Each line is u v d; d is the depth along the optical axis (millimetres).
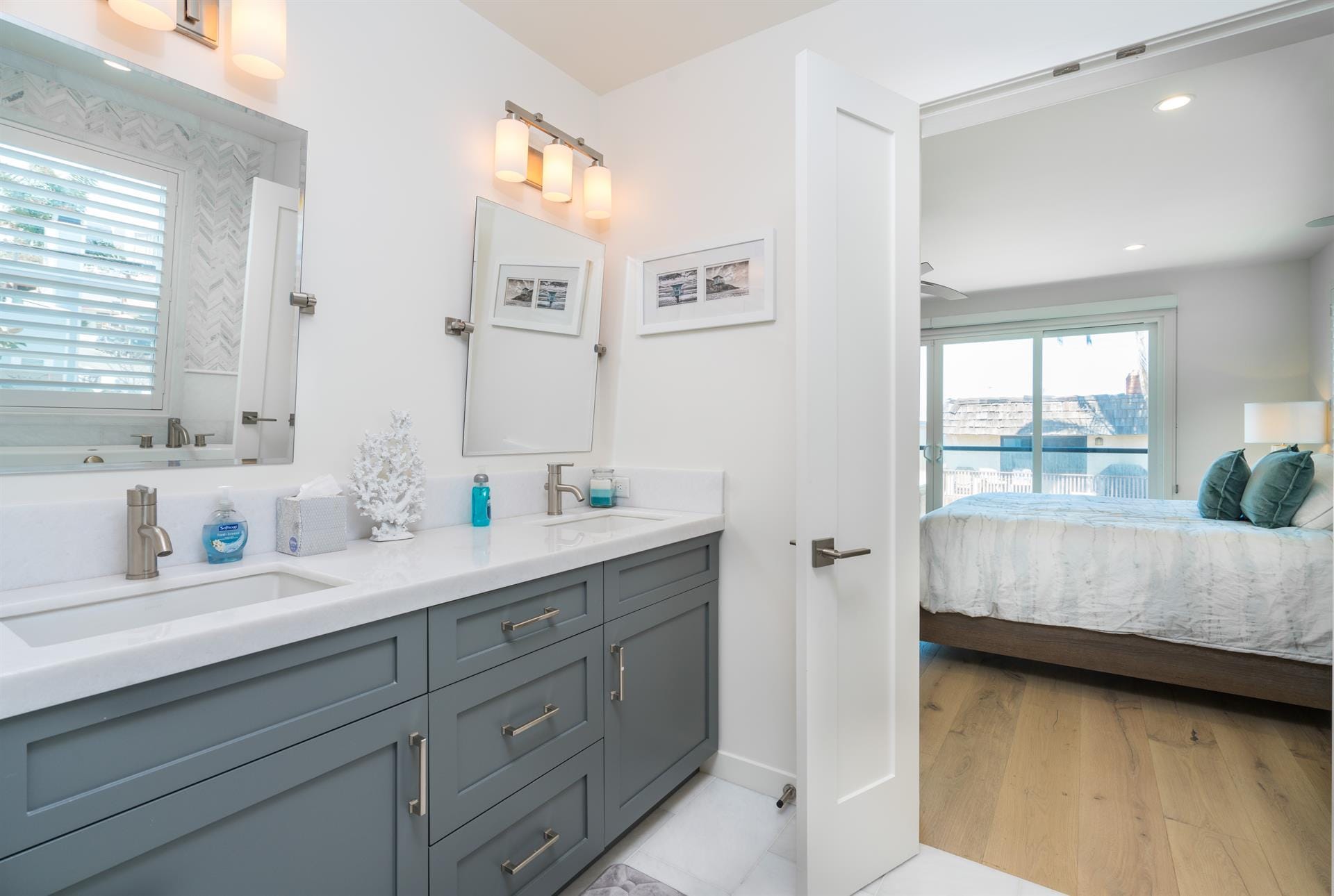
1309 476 2719
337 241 1586
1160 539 2713
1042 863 1673
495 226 1993
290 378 1481
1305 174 3215
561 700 1459
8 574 1059
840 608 1548
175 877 812
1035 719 2578
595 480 2252
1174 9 1490
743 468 2088
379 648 1062
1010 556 2947
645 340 2312
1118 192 3447
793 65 2002
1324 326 4301
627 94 2367
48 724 697
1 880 665
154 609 1132
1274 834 1777
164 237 1271
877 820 1616
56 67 1131
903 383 1679
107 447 1199
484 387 1963
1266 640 2479
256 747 886
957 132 2799
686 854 1697
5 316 1082
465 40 1919
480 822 1236
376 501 1566
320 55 1554
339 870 1002
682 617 1933
